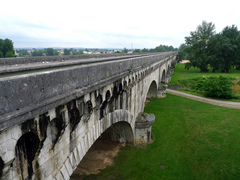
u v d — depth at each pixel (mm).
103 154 26172
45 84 8031
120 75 16891
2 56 74812
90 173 22422
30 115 7156
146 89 33312
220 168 24516
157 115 41688
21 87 6875
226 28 96125
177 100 53844
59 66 18719
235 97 56719
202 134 33469
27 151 8117
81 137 12086
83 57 33875
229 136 32906
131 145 28688
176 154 26938
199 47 97375
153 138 30734
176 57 154000
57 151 9797
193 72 100062
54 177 9703
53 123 9195
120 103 19609
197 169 24125
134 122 26922
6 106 6348
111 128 27891
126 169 23375
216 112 44500
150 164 24469
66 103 9602
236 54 91750
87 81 11438
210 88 56844
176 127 35875
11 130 6730
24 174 7957
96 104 13469
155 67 41562
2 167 6730
